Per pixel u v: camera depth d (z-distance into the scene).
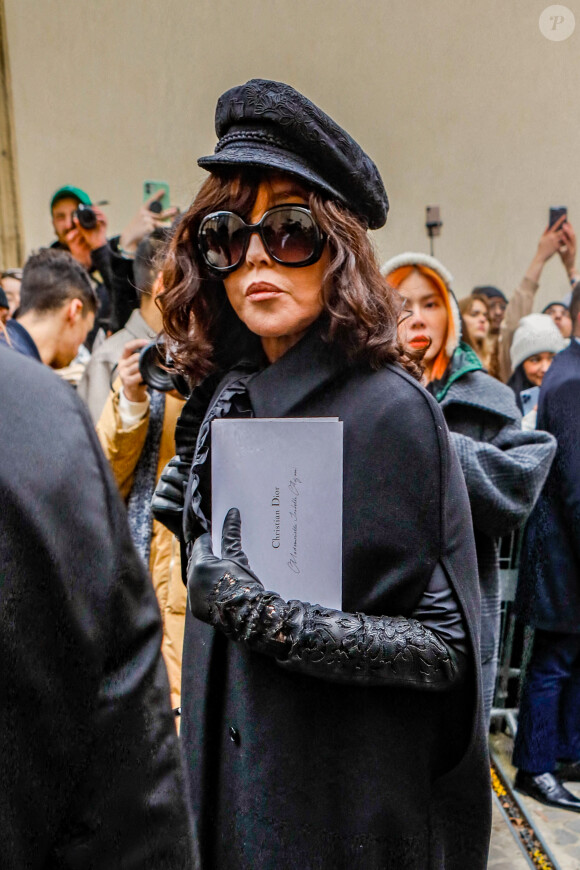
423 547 0.83
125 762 0.49
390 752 0.86
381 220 0.93
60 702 0.46
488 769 0.91
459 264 3.91
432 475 0.83
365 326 0.84
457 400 1.87
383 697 0.86
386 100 3.74
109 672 0.48
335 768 0.87
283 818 0.87
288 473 0.84
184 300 1.00
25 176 4.03
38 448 0.47
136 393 1.82
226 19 3.71
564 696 2.34
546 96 3.67
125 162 3.95
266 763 0.88
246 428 0.85
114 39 3.84
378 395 0.85
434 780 0.91
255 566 0.85
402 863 0.87
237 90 0.85
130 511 1.93
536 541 2.18
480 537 1.63
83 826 0.48
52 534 0.46
